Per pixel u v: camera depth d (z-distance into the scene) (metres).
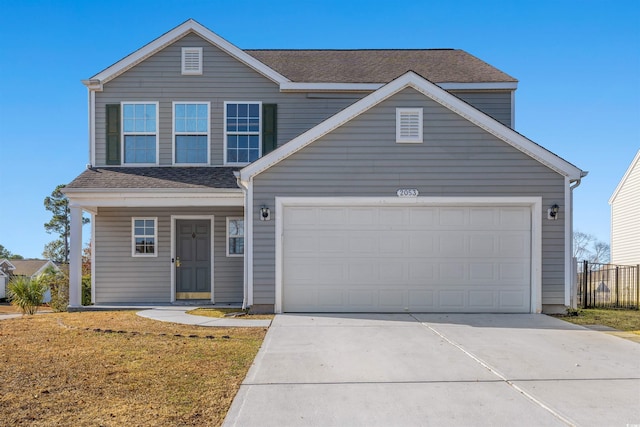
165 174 12.99
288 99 13.66
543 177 10.95
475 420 4.96
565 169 10.91
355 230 11.08
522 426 4.82
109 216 13.47
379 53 16.70
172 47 13.68
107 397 5.43
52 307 15.23
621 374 6.48
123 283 13.41
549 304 10.97
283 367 6.69
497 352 7.55
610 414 5.12
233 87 13.62
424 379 6.22
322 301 11.03
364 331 9.02
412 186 10.97
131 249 13.43
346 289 11.05
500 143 10.97
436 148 10.97
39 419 4.79
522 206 11.06
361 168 10.96
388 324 9.68
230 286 13.49
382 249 11.08
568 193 10.95
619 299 17.33
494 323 9.84
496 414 5.11
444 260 11.08
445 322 9.91
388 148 10.97
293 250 11.02
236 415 5.03
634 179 22.72
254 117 13.66
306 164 10.95
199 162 13.62
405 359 7.13
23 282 14.66
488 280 11.08
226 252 13.49
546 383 6.10
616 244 24.36
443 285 11.08
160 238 13.50
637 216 22.47
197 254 13.66
